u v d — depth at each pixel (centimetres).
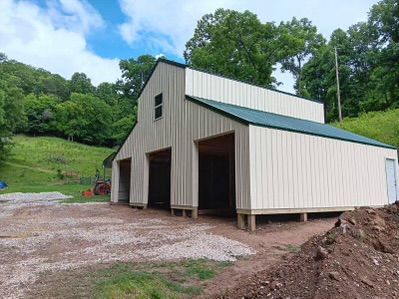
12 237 747
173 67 1245
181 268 491
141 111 1489
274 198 844
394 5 2362
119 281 418
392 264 382
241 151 847
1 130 3347
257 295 352
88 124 5584
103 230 830
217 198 1662
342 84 3397
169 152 1373
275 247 624
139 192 1429
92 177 3158
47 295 380
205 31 3006
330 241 412
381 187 1182
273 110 1339
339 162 1041
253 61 2800
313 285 321
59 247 646
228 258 546
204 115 1027
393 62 2270
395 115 2397
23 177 3098
